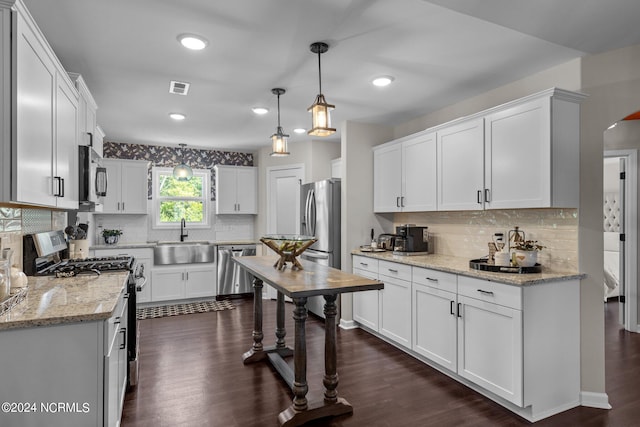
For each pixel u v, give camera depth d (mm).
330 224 4344
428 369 3039
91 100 3000
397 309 3432
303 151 5512
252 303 5355
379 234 4418
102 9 1932
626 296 4059
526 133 2512
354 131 4285
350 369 3041
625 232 4082
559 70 2678
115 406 1858
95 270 2561
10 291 1783
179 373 2949
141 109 3777
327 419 2299
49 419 1496
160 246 5133
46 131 1847
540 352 2324
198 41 2289
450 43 2346
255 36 2242
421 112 3912
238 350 3463
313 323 4398
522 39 2289
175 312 4809
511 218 3033
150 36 2234
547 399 2354
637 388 2727
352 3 1893
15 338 1448
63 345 1504
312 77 2920
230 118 4148
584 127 2516
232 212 5945
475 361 2586
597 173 2516
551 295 2381
